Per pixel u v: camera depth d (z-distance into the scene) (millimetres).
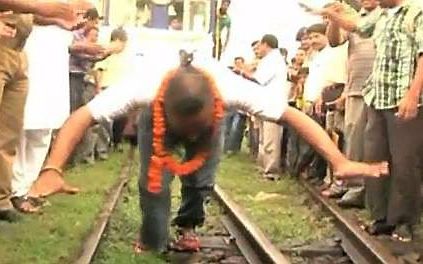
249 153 20766
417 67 8875
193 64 5762
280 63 15258
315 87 13961
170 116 5531
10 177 9711
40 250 8711
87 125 4137
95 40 14586
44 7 5414
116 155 19328
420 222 10727
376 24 9836
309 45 14664
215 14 24844
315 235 10602
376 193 9945
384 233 9992
